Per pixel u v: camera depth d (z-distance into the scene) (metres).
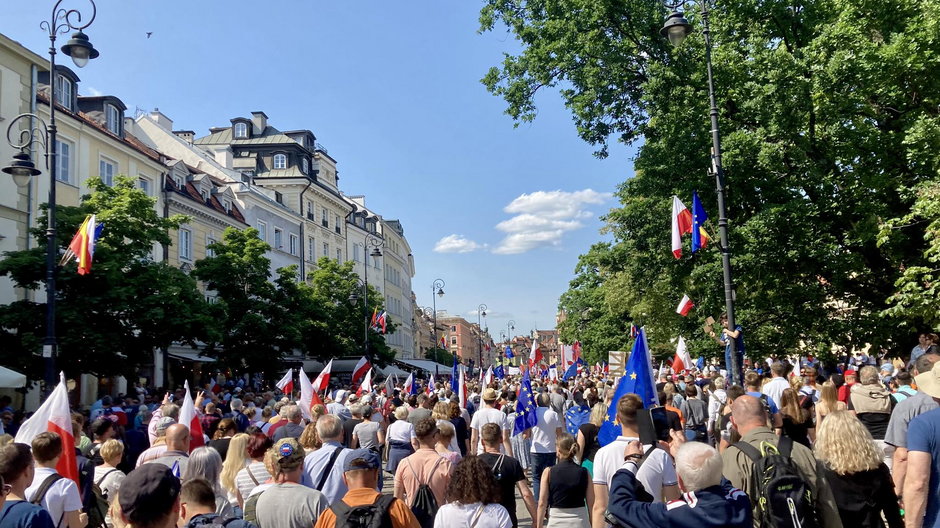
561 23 21.55
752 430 4.96
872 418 9.24
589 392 15.38
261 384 37.41
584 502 6.98
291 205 55.91
